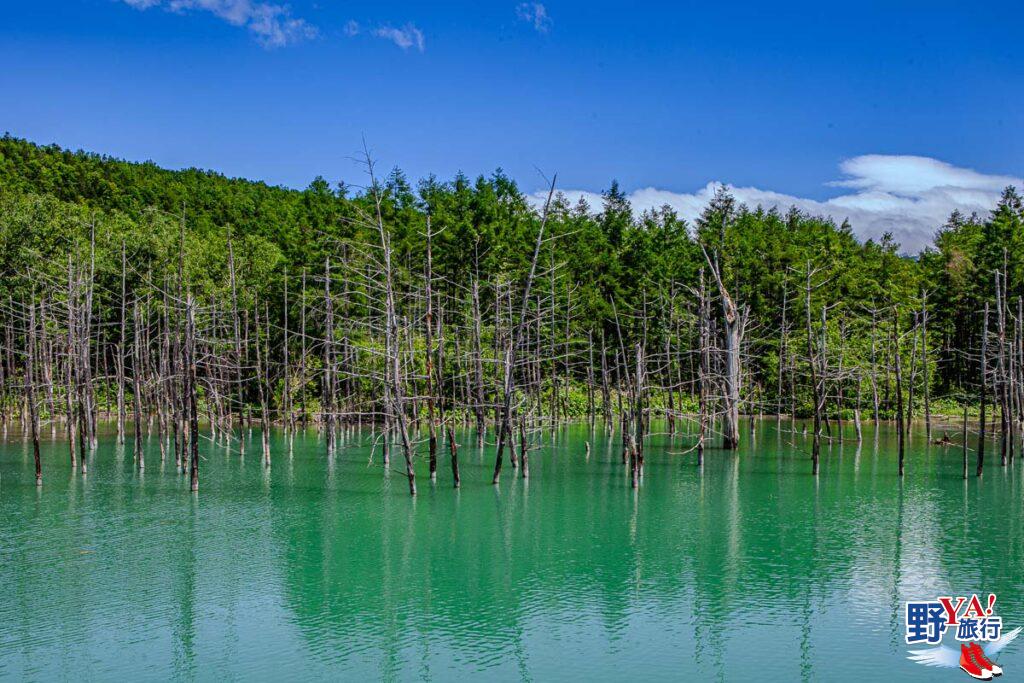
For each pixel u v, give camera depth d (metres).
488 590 22.73
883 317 76.94
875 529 29.27
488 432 56.12
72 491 35.06
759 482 38.53
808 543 27.38
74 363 46.84
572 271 74.12
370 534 28.30
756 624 20.39
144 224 73.69
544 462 44.84
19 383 54.06
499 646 19.03
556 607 21.53
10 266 61.06
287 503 33.06
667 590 22.80
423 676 17.41
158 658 18.14
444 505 33.00
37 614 20.58
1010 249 73.31
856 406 52.62
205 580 23.33
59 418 59.66
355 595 22.28
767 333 74.81
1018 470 41.97
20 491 35.00
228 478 38.66
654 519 30.75
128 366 63.56
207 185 112.12
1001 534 28.52
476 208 71.94
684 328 70.88
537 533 28.62
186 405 40.00
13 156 96.06
